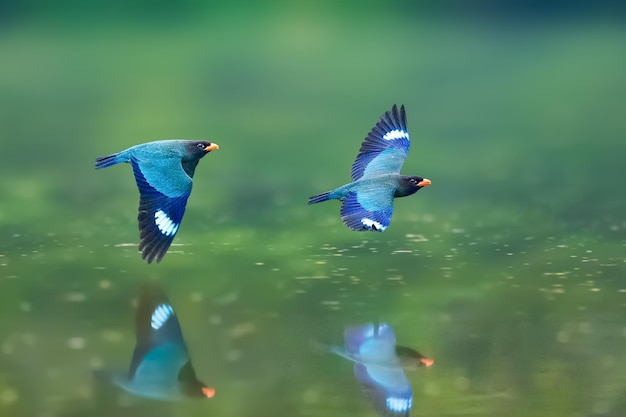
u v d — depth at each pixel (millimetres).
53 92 35438
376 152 13727
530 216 19188
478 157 25203
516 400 10914
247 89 35844
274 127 29266
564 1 58531
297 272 15430
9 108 32406
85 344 12438
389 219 12078
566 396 11000
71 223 18562
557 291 14516
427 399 10984
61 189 21594
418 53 44375
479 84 36906
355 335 12734
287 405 10750
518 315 13492
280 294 14336
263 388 11188
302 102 33500
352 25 53594
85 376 11523
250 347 12344
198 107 32375
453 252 16625
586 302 14008
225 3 54000
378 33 50969
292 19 53750
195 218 19031
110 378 11484
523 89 36094
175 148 12570
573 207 19906
